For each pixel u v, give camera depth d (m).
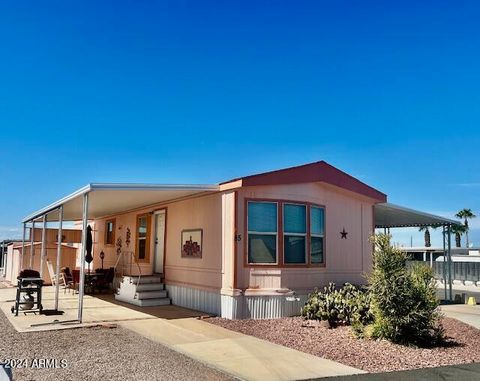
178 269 14.20
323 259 13.42
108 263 20.25
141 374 6.66
